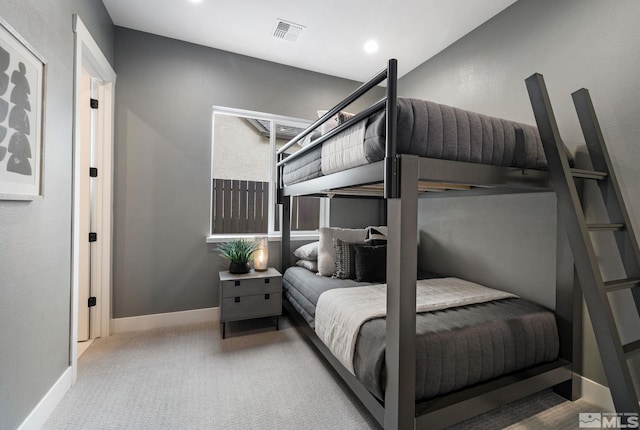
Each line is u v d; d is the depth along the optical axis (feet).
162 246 9.14
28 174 4.47
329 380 6.31
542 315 5.87
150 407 5.39
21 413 4.42
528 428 5.05
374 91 12.22
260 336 8.50
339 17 8.11
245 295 8.52
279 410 5.35
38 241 4.84
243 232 11.19
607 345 4.07
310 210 12.47
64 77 5.60
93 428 4.87
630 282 4.52
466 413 4.47
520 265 7.32
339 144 5.81
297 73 10.87
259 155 11.44
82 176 8.07
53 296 5.33
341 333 5.54
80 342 7.98
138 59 8.80
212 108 9.71
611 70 5.66
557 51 6.54
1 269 3.98
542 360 5.66
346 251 8.86
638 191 5.33
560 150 4.61
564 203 4.55
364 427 4.95
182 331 8.80
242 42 9.36
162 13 8.04
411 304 4.14
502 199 7.80
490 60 8.07
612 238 5.69
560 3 6.48
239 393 5.83
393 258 4.20
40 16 4.76
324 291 7.14
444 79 9.57
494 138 5.00
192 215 9.48
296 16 8.09
